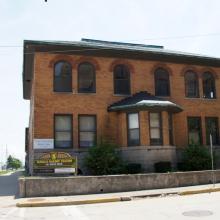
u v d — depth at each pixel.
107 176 17.48
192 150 23.25
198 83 26.62
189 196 15.64
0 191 19.67
